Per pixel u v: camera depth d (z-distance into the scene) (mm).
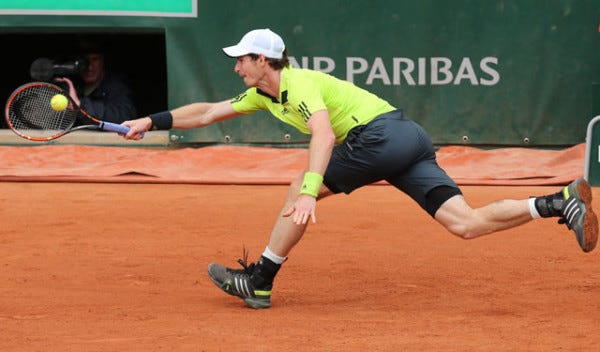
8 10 29094
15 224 20391
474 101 29625
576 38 29266
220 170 27469
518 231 19391
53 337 11305
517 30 29328
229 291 13055
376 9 29344
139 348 10773
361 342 11016
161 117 13812
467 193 24719
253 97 13562
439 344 10906
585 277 15258
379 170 12547
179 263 16594
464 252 17453
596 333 11398
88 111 29797
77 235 19203
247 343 10992
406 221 20688
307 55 29516
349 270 15891
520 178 26391
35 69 29969
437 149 29719
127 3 29219
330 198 23688
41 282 14953
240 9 29438
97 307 13117
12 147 28844
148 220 20906
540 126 29609
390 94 29656
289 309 13023
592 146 24688
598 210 21953
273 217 21328
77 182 26000
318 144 11719
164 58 36875
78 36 31297
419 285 14758
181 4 29375
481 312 12719
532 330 11578
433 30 29391
